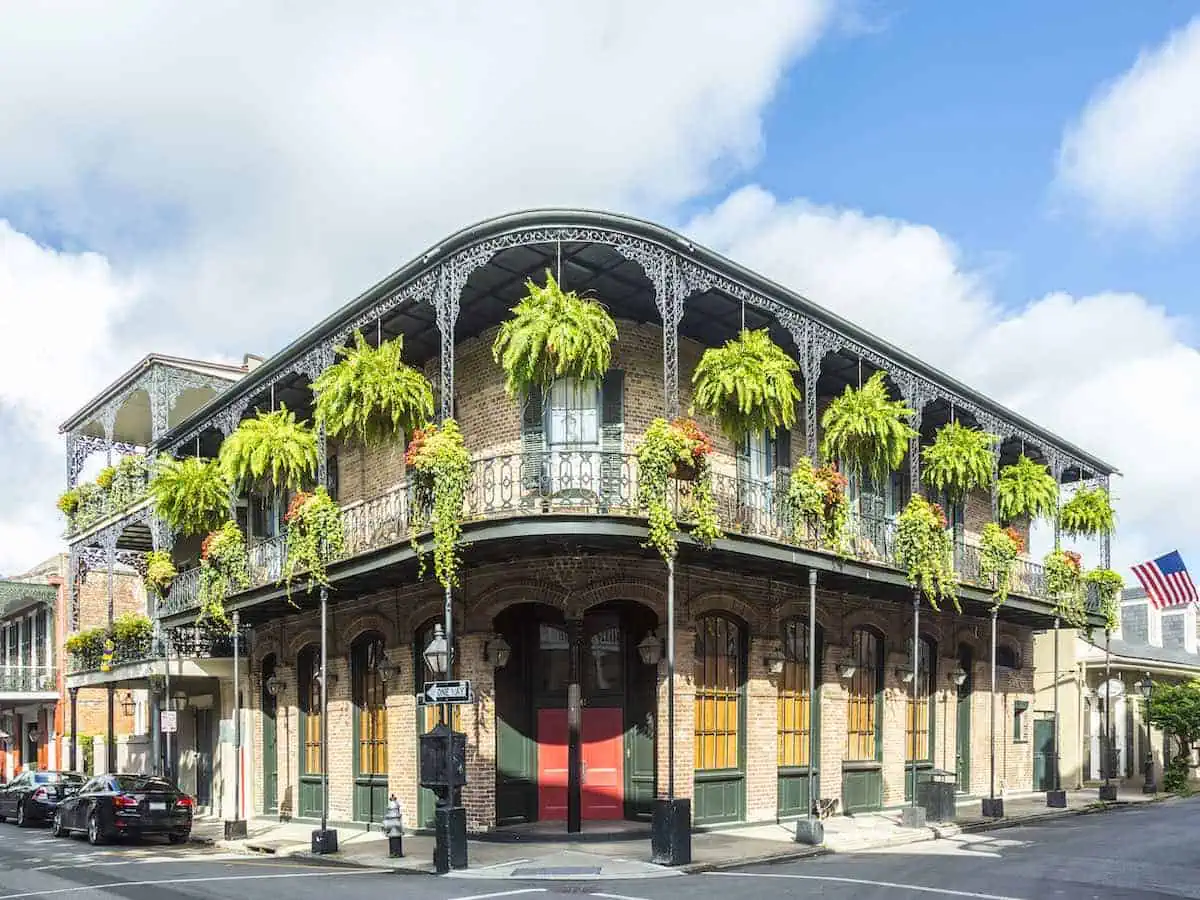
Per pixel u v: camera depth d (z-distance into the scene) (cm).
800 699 2059
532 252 1645
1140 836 1850
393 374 1722
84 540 3183
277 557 2175
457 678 1780
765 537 1708
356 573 1808
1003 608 2409
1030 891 1224
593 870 1378
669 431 1562
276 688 2400
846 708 2128
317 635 2231
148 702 3272
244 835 2064
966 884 1273
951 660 2472
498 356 1864
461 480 1592
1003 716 2742
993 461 2275
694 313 1884
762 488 1923
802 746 2042
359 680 2120
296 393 2311
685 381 1983
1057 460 2814
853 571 1895
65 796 2428
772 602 1972
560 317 1496
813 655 1739
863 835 1777
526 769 1805
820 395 2353
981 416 2456
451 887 1273
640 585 1734
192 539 2930
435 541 1574
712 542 1603
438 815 1427
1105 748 3136
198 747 2905
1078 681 3044
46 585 3884
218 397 2461
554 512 1524
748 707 1908
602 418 1845
